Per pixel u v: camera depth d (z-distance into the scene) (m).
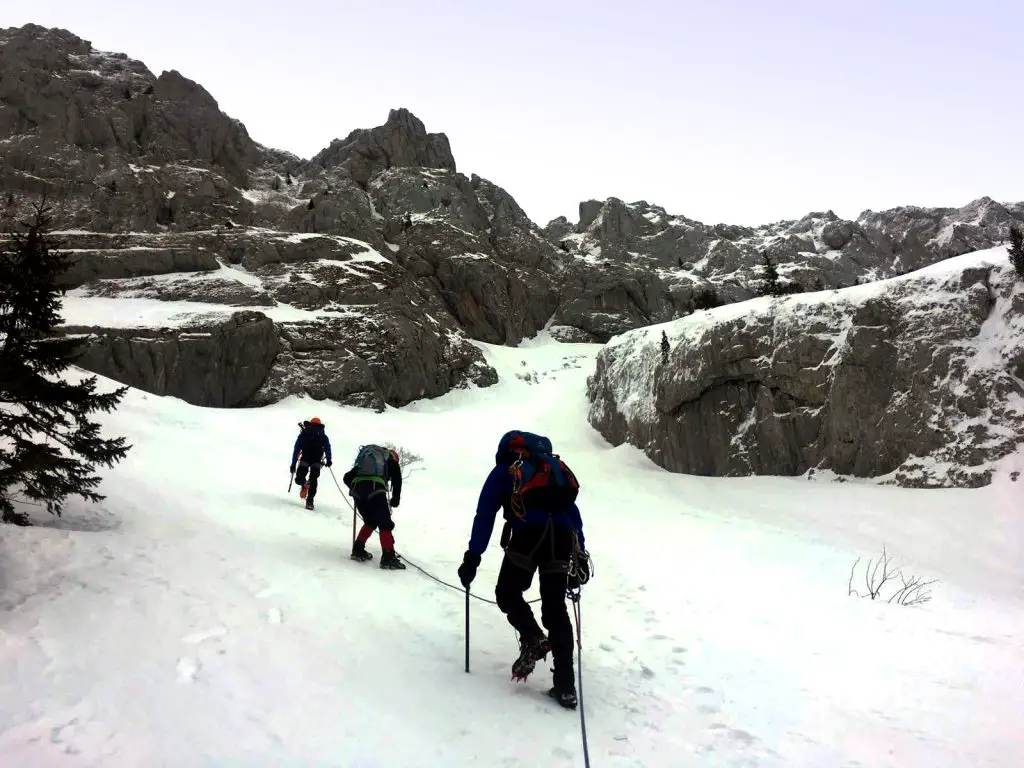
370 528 6.22
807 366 15.90
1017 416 12.55
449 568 6.68
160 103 53.72
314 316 34.75
